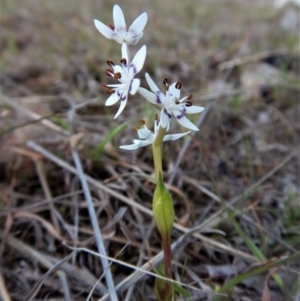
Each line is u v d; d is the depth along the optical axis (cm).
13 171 15
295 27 31
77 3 35
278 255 12
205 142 17
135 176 14
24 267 12
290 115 20
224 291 10
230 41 28
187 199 14
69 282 11
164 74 22
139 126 16
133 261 12
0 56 25
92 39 26
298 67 24
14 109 19
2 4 34
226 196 14
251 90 21
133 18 31
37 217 13
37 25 30
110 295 10
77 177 14
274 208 14
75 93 20
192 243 12
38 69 23
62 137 16
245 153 17
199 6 37
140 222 13
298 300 10
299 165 17
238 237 13
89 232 12
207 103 18
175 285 10
